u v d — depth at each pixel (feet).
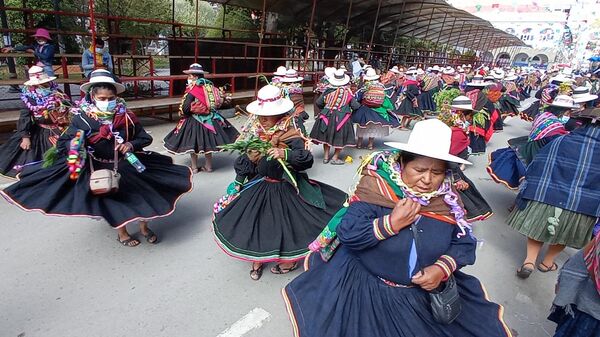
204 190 18.02
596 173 10.52
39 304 10.05
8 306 9.93
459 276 7.02
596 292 6.57
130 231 13.88
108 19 33.50
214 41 39.34
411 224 5.90
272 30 54.60
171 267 11.90
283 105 10.21
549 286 12.10
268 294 10.91
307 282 7.15
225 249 10.55
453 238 6.19
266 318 9.98
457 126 14.89
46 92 16.52
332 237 6.91
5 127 24.30
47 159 10.77
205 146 19.61
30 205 10.62
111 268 11.69
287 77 22.18
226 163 22.22
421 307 6.30
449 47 127.24
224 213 11.02
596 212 10.55
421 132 5.79
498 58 175.52
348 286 6.59
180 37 38.81
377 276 6.42
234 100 40.47
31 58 31.63
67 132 11.01
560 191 10.89
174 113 34.42
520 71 93.97
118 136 11.21
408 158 5.94
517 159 16.07
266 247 10.43
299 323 6.69
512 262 13.46
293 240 10.67
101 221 14.42
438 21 78.38
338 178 20.89
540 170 11.34
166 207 12.03
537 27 180.55
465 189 13.84
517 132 39.11
